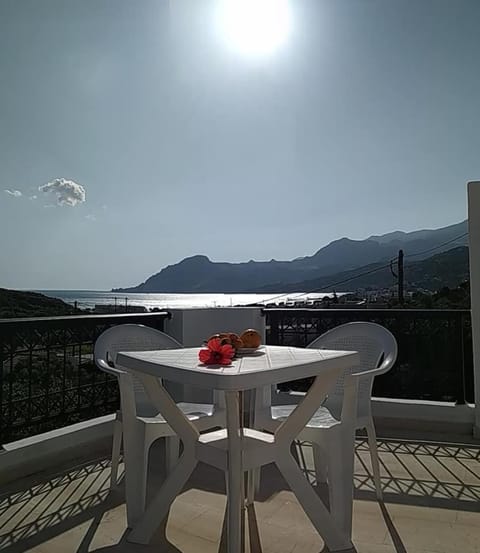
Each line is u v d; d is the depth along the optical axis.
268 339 4.17
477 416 3.44
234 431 1.77
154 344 3.01
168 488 2.04
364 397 2.52
